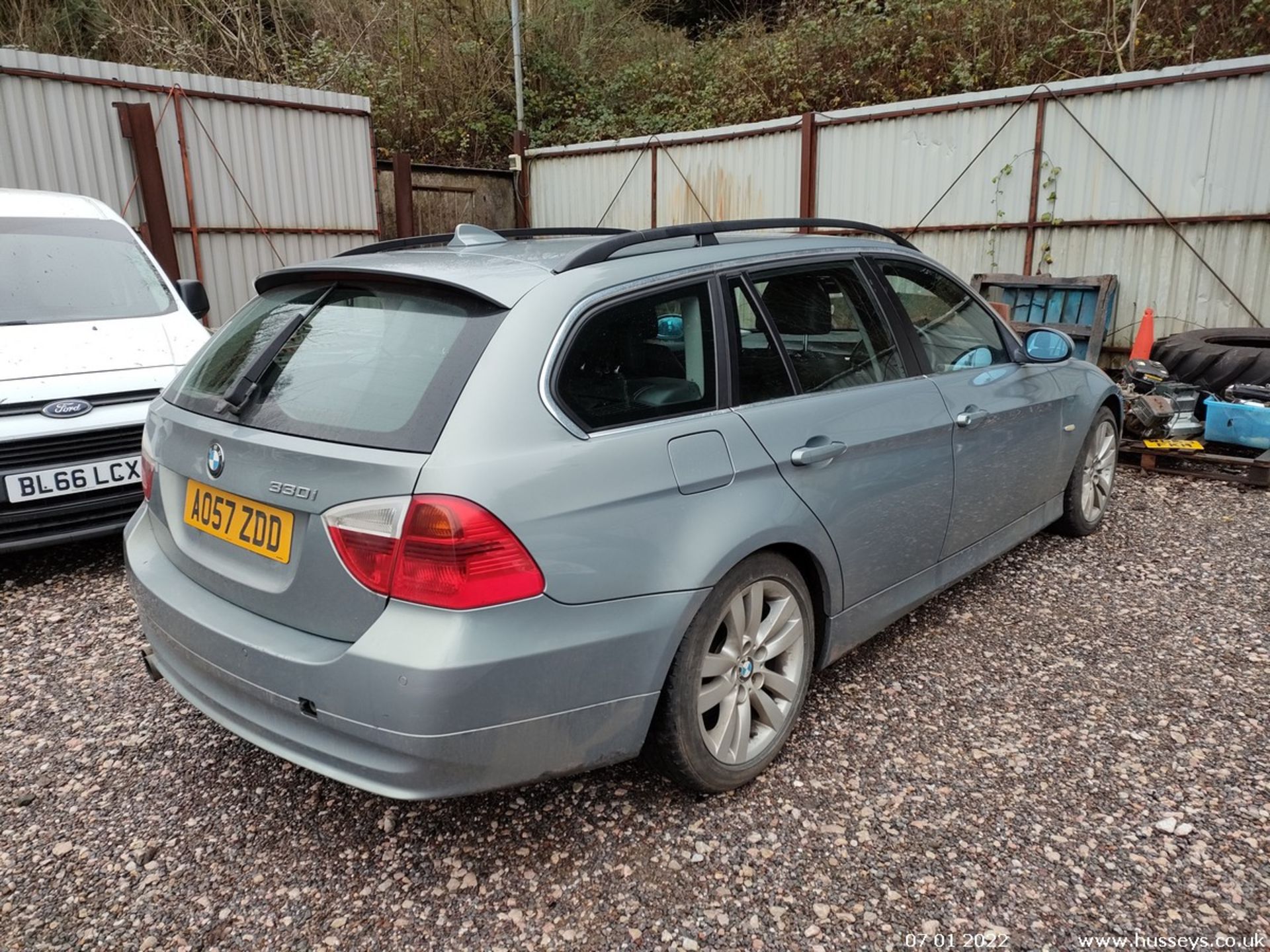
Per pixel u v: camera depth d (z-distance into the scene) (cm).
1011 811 254
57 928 217
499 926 215
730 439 252
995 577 423
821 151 980
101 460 419
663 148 1123
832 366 298
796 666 278
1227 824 246
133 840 249
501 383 214
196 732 303
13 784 274
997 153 859
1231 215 741
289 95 989
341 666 205
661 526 230
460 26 1541
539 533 208
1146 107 769
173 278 910
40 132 836
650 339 247
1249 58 710
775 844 242
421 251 280
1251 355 623
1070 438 429
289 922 218
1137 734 291
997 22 1127
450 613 199
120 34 1414
